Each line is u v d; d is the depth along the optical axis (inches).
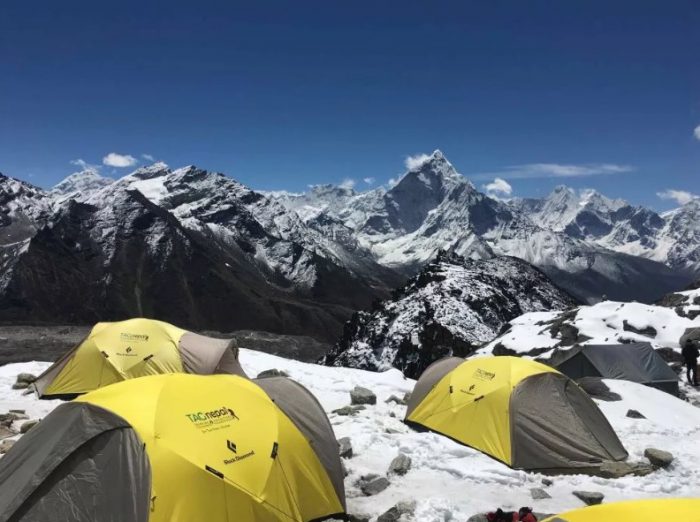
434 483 468.1
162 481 318.7
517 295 4749.0
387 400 763.4
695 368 1182.9
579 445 524.7
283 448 377.4
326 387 847.7
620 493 461.4
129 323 729.0
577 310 1796.3
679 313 1638.8
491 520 378.0
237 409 379.6
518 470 507.8
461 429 573.3
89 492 294.2
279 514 348.8
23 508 282.8
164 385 372.8
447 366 648.4
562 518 281.0
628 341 1494.8
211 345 728.3
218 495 329.7
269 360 1050.7
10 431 558.6
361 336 4168.3
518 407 546.9
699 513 261.6
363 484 457.1
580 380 888.9
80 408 323.0
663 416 765.3
